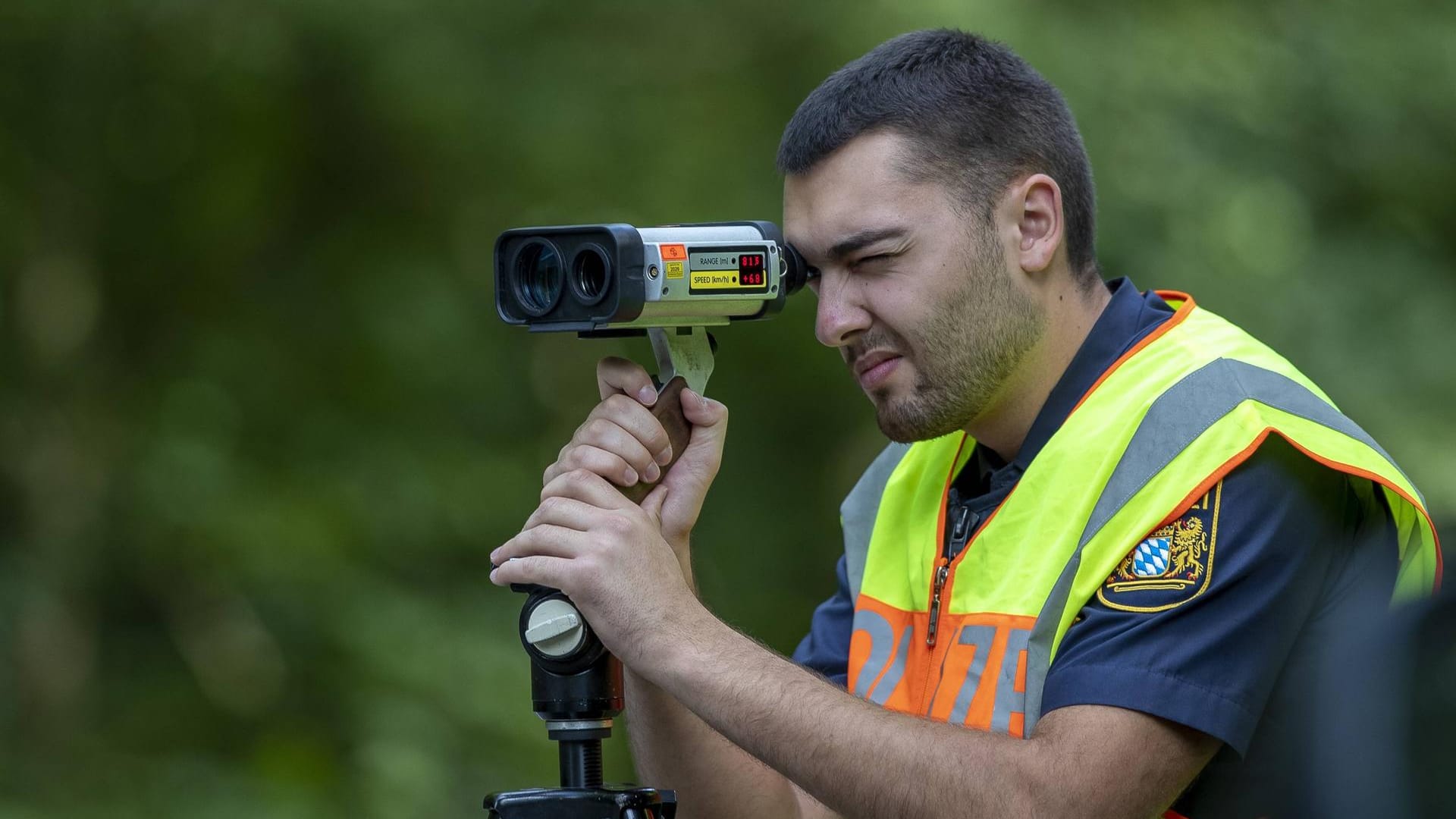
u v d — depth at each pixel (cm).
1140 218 2366
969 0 2353
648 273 683
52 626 2200
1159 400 727
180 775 2092
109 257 2397
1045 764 656
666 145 2403
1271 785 687
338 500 2380
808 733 657
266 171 2416
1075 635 698
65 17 2136
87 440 2306
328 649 2239
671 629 668
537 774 2205
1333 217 2772
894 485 850
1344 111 2745
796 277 752
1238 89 2581
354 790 2084
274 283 2502
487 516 2486
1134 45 2511
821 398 2759
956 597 773
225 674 2244
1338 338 2498
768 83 2472
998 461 810
